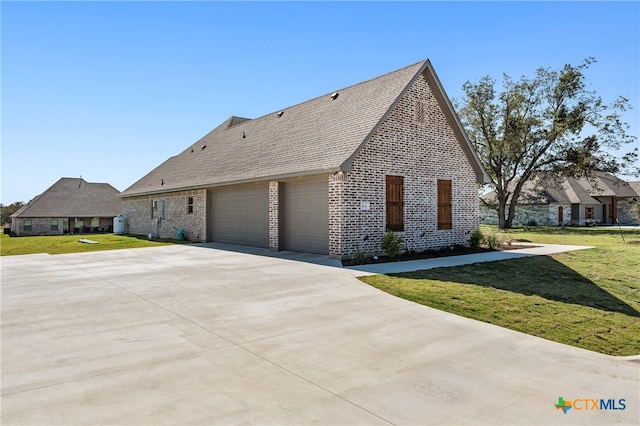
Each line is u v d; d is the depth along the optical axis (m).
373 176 13.71
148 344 5.23
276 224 15.46
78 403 3.62
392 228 14.28
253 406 3.59
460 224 16.89
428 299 7.71
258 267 11.55
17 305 7.32
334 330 5.85
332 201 13.03
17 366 4.50
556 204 41.50
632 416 3.51
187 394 3.82
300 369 4.45
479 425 3.31
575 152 33.38
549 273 10.79
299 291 8.32
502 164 35.78
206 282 9.36
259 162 16.72
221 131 26.75
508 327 6.32
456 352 5.06
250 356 4.83
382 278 9.55
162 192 24.88
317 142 14.96
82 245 21.11
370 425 3.28
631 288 9.37
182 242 21.23
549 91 34.12
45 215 38.22
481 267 11.46
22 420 3.32
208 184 18.86
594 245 18.72
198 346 5.17
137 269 11.63
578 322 6.71
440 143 16.19
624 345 5.75
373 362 4.68
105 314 6.69
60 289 8.79
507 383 4.16
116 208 41.38
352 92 17.41
